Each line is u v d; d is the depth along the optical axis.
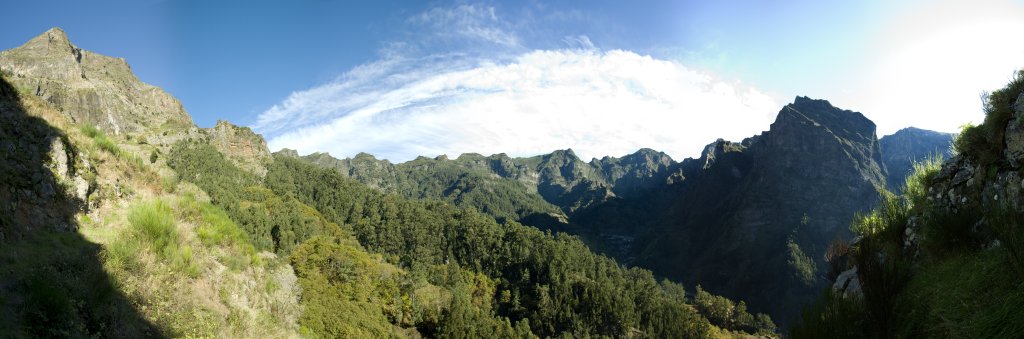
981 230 5.34
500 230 138.25
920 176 7.76
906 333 4.91
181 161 113.06
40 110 12.37
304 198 139.12
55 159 10.97
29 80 151.12
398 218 133.50
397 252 116.38
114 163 13.99
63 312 6.93
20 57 168.62
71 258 8.65
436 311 62.94
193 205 15.44
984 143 6.14
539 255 120.75
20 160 9.88
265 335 12.27
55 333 6.68
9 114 10.74
